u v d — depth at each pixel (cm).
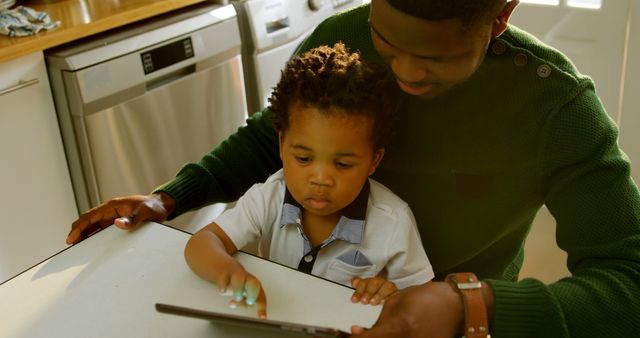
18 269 191
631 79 235
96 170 192
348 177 89
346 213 95
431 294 70
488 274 114
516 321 73
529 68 89
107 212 98
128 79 190
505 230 103
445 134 97
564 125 89
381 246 95
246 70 238
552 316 74
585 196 88
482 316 69
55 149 189
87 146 188
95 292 80
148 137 202
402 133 99
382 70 91
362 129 87
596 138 88
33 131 181
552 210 94
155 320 75
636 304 77
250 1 225
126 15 188
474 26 71
